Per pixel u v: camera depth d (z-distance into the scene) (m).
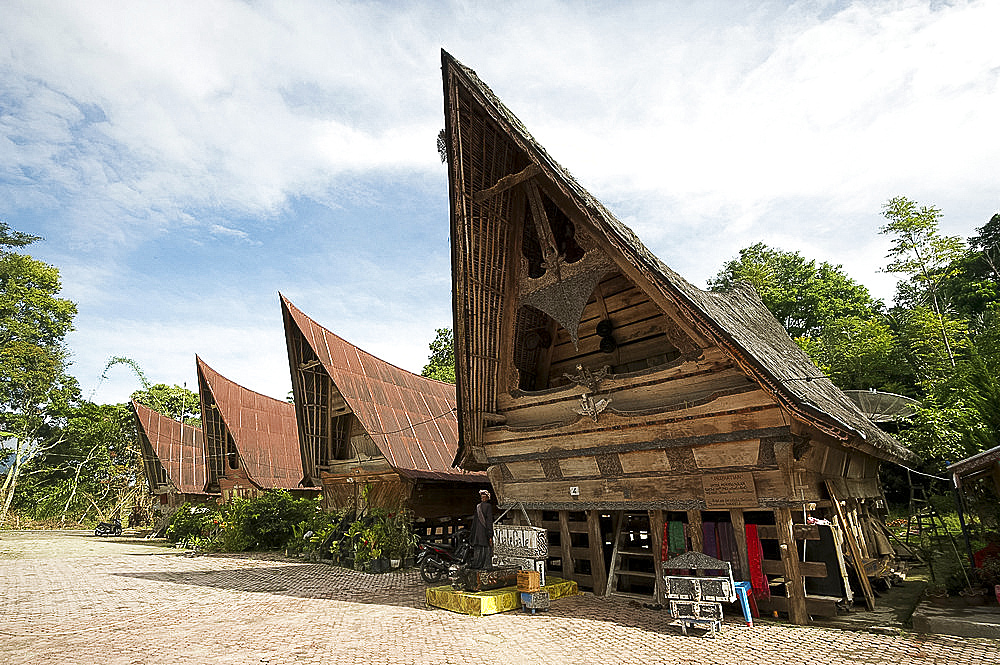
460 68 10.45
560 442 11.24
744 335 10.33
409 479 17.53
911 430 16.16
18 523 47.19
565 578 11.34
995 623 7.31
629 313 11.80
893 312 34.72
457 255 11.58
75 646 7.55
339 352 21.03
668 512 10.17
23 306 48.84
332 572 15.62
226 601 11.02
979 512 11.70
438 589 10.30
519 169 11.94
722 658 6.63
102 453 51.00
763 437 8.55
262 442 28.62
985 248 33.47
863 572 9.15
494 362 12.53
